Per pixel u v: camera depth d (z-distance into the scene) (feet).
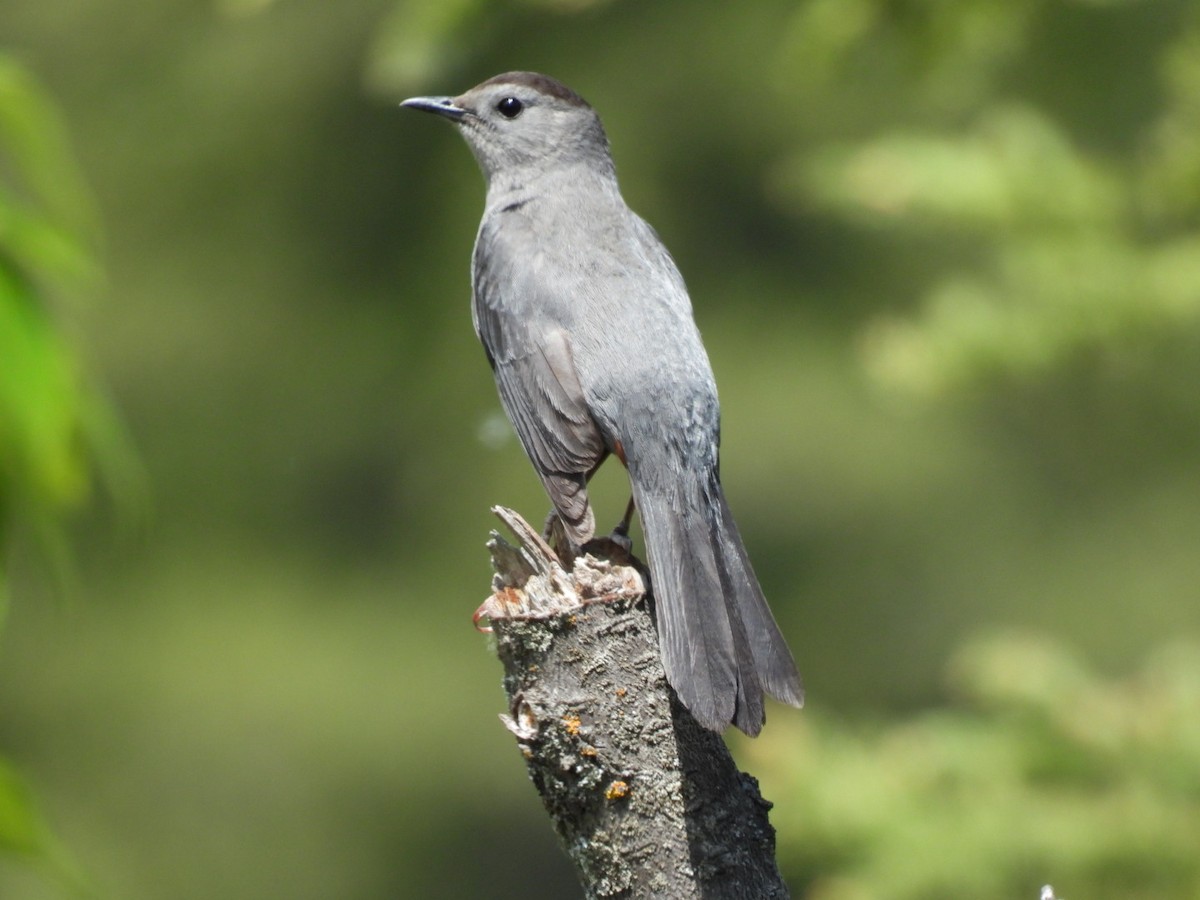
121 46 58.29
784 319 55.77
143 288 57.62
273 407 57.52
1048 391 39.91
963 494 53.31
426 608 56.59
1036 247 28.68
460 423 56.08
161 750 56.13
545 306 20.40
